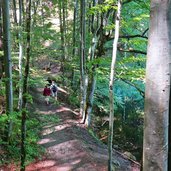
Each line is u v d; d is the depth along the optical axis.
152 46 3.39
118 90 23.75
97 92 22.75
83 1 17.28
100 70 14.09
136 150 18.16
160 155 3.47
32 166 11.53
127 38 12.46
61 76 26.83
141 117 23.89
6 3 10.92
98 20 15.47
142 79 12.30
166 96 3.41
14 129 12.84
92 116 21.55
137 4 12.67
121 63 12.16
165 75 3.37
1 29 15.16
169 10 3.29
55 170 11.45
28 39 8.34
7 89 11.42
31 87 22.81
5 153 11.53
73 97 23.36
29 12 8.30
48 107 19.52
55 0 26.64
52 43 29.23
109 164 9.61
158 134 3.45
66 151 13.08
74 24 24.67
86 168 11.73
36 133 14.41
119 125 21.64
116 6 10.09
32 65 25.23
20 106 14.69
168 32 3.32
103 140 18.08
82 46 17.80
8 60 11.38
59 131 15.26
